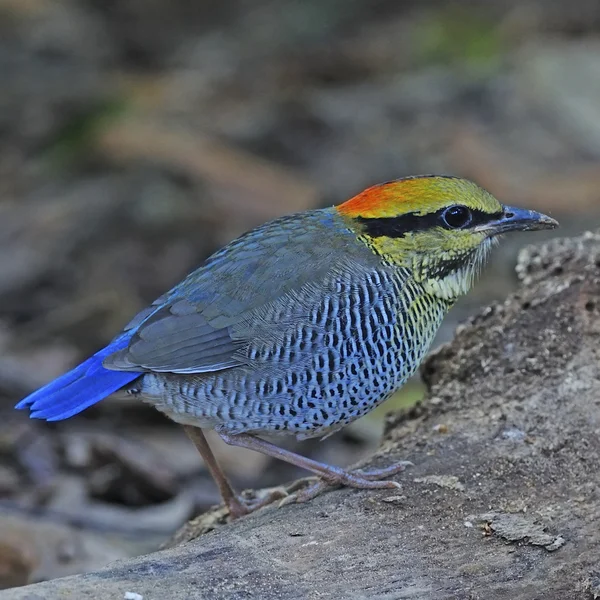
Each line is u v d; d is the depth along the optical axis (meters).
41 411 9.25
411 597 7.64
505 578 7.81
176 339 9.23
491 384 9.90
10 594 7.38
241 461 14.02
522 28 26.06
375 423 14.90
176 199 20.30
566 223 18.80
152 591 7.57
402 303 9.39
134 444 13.99
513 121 21.78
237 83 25.55
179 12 30.00
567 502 8.43
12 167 22.52
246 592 7.64
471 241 9.70
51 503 12.62
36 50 27.20
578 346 9.79
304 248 9.44
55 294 18.30
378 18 28.36
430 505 8.62
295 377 9.17
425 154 21.11
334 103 23.50
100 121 23.48
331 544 8.21
